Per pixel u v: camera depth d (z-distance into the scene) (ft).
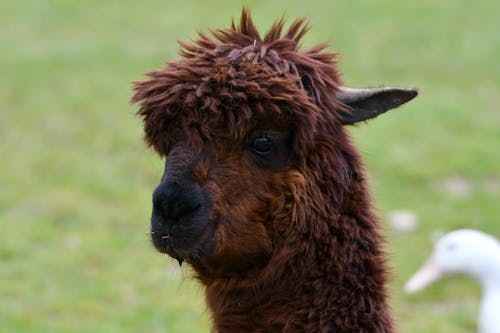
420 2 176.35
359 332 36.76
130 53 150.10
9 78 138.72
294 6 172.65
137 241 89.66
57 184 103.30
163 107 35.68
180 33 160.25
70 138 117.39
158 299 78.33
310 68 36.96
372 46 152.56
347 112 37.47
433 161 108.17
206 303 39.32
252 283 36.86
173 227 34.86
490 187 102.47
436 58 148.25
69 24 166.81
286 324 36.76
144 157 109.19
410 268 83.56
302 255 36.42
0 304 76.43
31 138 117.29
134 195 100.58
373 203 38.32
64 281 81.25
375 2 175.73
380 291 37.32
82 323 73.92
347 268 36.76
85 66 144.36
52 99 130.93
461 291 80.69
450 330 74.02
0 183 103.04
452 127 119.85
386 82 137.69
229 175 35.37
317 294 36.65
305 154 35.96
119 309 76.43
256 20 161.89
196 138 35.24
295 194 35.70
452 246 74.33
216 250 35.55
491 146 113.29
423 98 130.52
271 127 35.55
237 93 35.04
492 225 93.09
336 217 36.58
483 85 137.49
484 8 172.65
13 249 86.53
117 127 120.57
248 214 35.65
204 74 35.60
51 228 92.27
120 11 173.88
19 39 157.79
